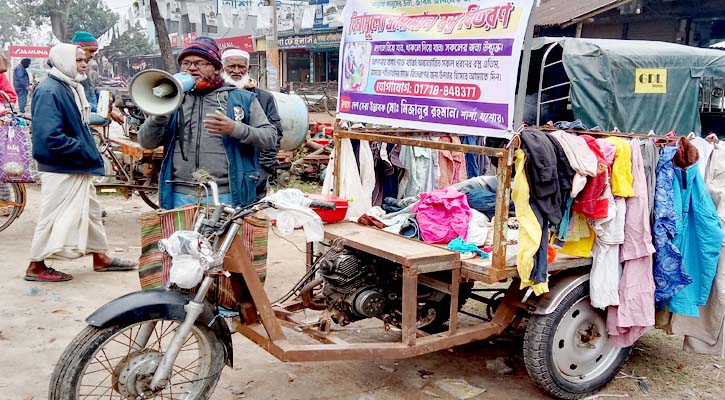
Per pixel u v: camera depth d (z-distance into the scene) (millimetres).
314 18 21312
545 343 3332
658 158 3465
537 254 3143
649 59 9719
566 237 3342
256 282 2881
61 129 4680
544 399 3525
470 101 3215
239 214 2713
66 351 2578
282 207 2736
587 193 3213
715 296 3580
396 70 3699
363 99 3992
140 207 8031
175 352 2660
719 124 11586
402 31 3639
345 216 3861
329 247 3547
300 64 27375
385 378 3689
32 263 5000
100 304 4605
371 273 3412
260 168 4805
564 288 3336
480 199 3893
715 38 15945
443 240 3395
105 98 6793
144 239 2898
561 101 10203
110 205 8109
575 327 3496
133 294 2693
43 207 4859
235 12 18859
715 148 3717
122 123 7352
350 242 3383
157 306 2656
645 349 4266
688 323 3697
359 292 3365
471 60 3193
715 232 3471
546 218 3102
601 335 3643
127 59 44375
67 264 5555
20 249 5914
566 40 9445
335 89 18078
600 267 3375
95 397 3256
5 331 4062
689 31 15539
